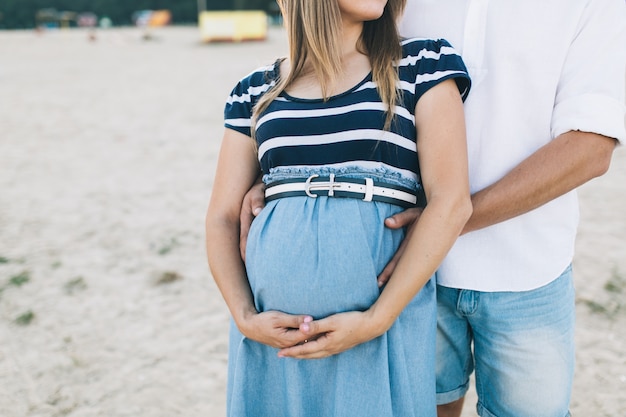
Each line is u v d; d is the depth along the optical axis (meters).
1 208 5.31
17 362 3.04
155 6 48.84
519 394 1.59
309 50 1.41
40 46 23.50
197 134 8.02
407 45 1.44
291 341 1.33
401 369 1.36
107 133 8.23
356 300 1.33
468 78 1.38
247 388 1.43
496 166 1.49
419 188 1.45
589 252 3.96
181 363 3.01
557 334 1.53
